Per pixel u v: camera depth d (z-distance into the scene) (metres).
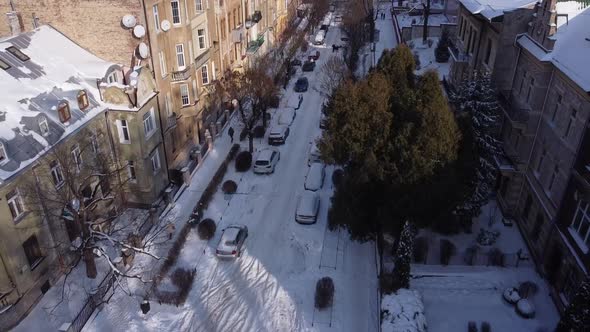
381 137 24.69
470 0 35.59
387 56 28.17
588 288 19.30
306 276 27.66
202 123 43.19
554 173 25.91
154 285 26.31
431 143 23.22
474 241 29.45
